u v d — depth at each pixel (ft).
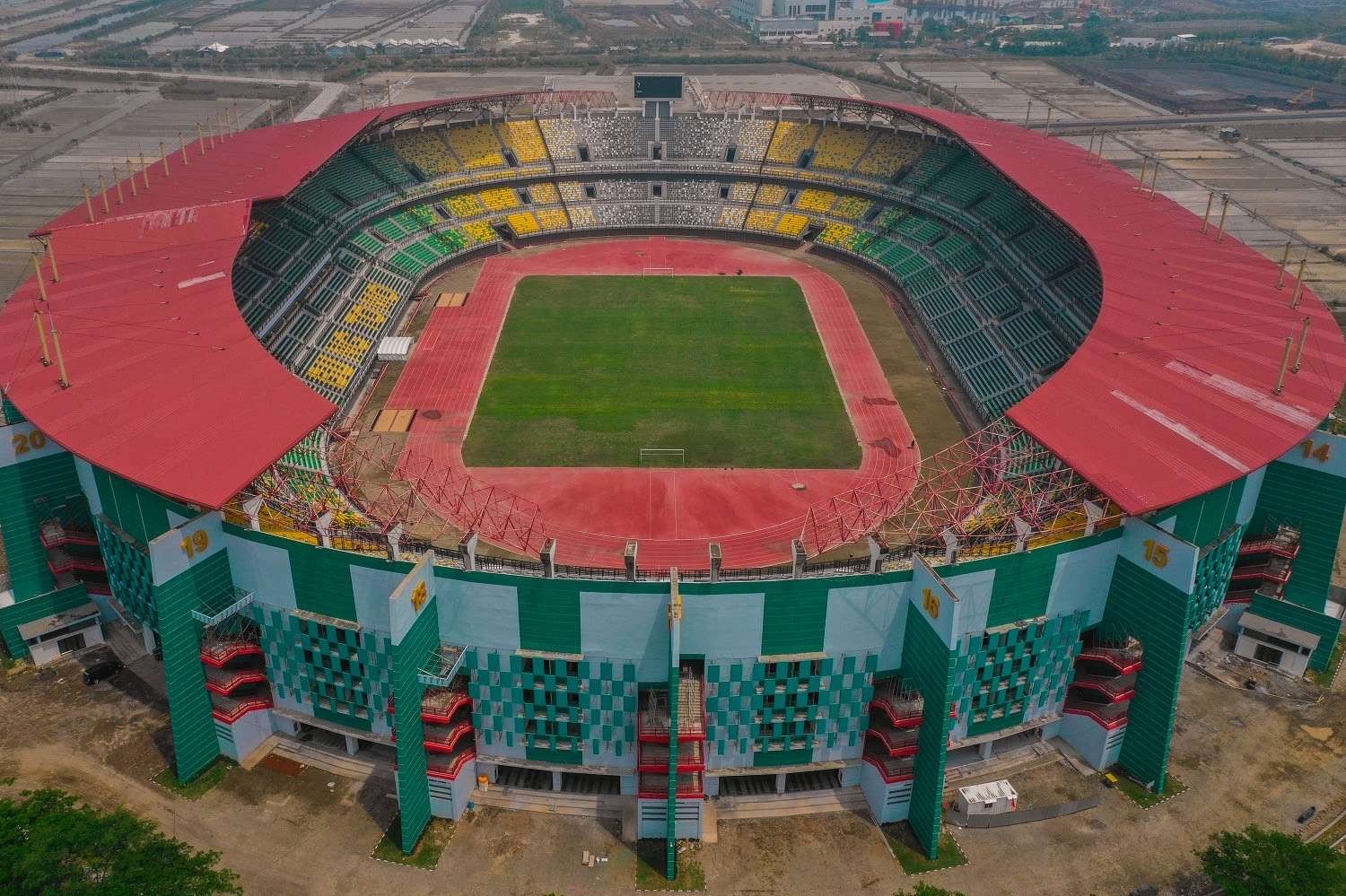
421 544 239.91
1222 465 258.98
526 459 392.68
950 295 525.34
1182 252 411.54
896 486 364.79
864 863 231.71
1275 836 223.71
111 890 205.46
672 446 404.77
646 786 230.48
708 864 230.68
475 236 625.00
